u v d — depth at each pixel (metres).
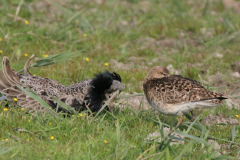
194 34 19.64
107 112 10.25
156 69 10.78
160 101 10.02
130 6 23.94
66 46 16.20
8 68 10.75
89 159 7.72
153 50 17.12
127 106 10.91
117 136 8.16
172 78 10.38
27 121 9.30
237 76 14.70
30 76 11.12
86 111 10.22
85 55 15.70
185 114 10.60
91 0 24.73
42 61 11.94
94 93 10.09
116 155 7.77
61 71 13.50
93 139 8.51
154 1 25.34
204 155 8.27
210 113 11.45
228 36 18.47
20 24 17.75
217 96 9.23
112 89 10.10
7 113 9.63
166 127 10.02
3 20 17.75
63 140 8.77
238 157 8.82
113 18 19.91
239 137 9.82
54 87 10.71
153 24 20.75
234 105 12.13
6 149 7.89
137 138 8.91
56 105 10.25
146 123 9.98
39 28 17.02
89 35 17.97
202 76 14.56
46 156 7.77
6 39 15.25
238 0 26.53
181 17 21.84
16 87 10.48
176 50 17.56
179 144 8.91
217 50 17.23
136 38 18.84
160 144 8.45
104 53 16.03
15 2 21.23
